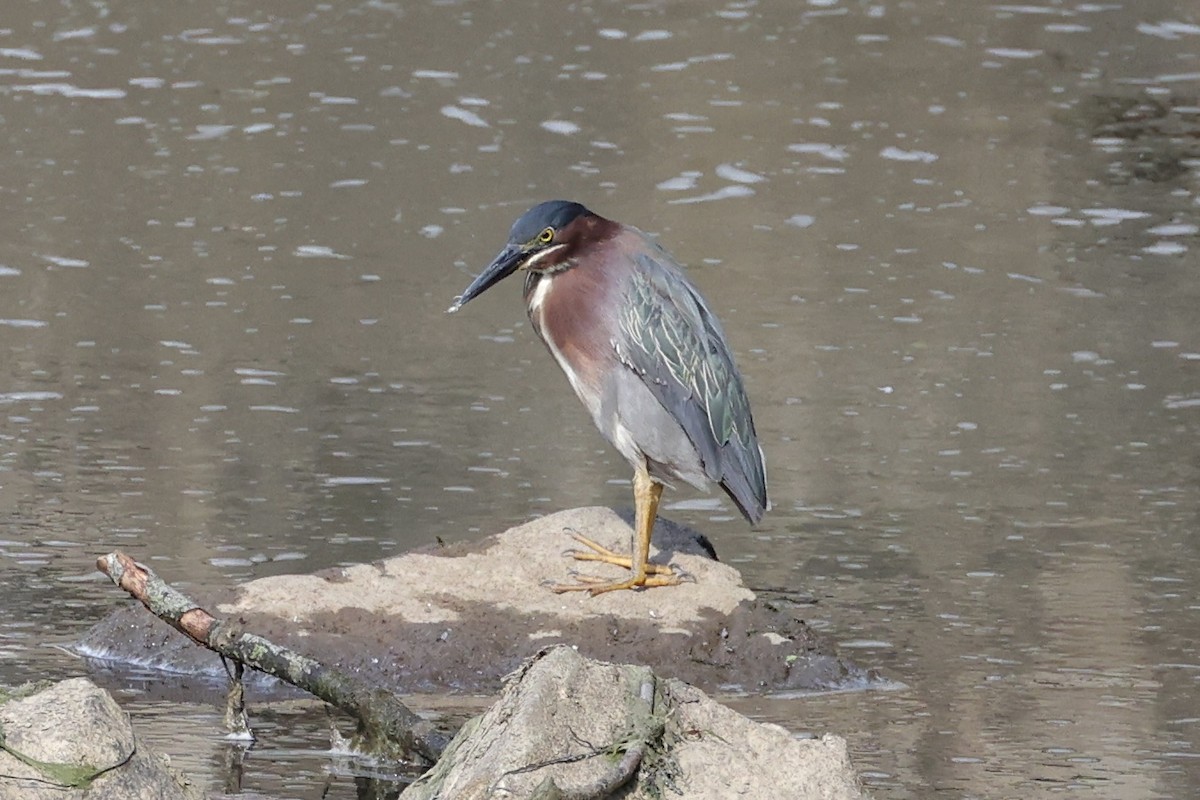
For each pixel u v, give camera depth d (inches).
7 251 731.4
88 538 460.4
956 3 1251.2
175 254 738.8
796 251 760.3
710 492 510.3
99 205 803.4
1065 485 517.7
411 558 428.8
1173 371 625.6
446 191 835.4
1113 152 931.3
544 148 909.2
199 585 428.5
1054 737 354.3
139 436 541.0
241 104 979.9
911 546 470.9
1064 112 1003.9
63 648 398.9
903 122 973.8
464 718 368.8
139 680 386.0
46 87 1003.9
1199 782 331.3
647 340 417.7
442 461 526.3
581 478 516.4
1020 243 781.3
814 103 1006.4
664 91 1023.0
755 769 295.7
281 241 759.7
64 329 644.1
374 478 510.6
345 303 682.8
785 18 1213.1
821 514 493.0
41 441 533.3
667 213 808.9
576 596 416.2
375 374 606.5
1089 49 1142.3
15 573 437.1
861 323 669.3
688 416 420.8
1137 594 439.5
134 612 404.8
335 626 402.6
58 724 292.7
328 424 556.4
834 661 394.3
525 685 301.1
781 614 410.9
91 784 286.4
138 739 300.5
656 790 289.1
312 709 372.5
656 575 422.6
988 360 633.0
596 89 1024.9
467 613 409.1
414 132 934.4
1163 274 742.5
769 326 663.1
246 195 823.7
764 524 485.7
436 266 731.4
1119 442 555.5
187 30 1147.9
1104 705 371.9
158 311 668.1
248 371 605.3
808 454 540.4
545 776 284.4
